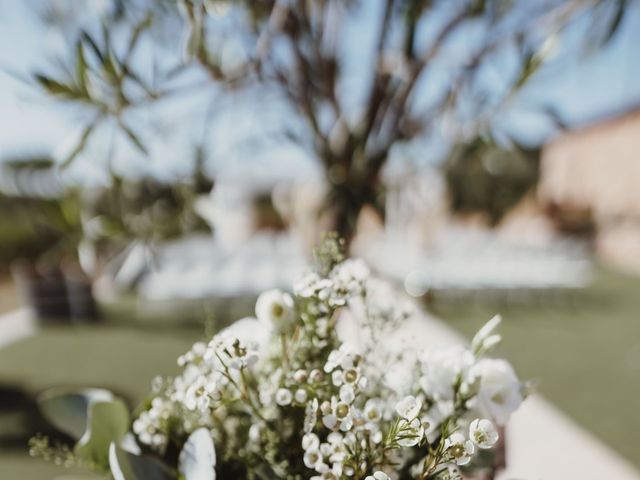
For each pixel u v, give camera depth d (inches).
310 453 27.6
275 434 32.2
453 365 32.2
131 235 60.6
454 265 400.8
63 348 252.5
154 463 31.9
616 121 683.4
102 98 41.6
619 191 674.2
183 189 62.5
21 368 221.3
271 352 36.4
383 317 35.6
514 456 141.3
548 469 134.7
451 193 93.8
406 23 51.5
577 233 724.7
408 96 55.2
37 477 126.7
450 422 31.8
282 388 32.6
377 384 34.7
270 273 334.6
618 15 42.1
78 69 39.8
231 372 32.9
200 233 63.7
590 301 381.1
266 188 639.1
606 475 131.6
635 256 621.0
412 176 67.9
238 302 322.3
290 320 33.6
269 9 54.2
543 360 233.9
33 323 299.6
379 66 56.4
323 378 31.8
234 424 35.0
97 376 207.5
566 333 284.0
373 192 58.4
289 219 136.9
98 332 284.4
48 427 156.3
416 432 27.3
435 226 441.4
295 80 60.4
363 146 58.1
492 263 408.8
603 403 180.2
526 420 163.2
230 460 34.1
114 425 34.9
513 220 820.6
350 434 28.1
